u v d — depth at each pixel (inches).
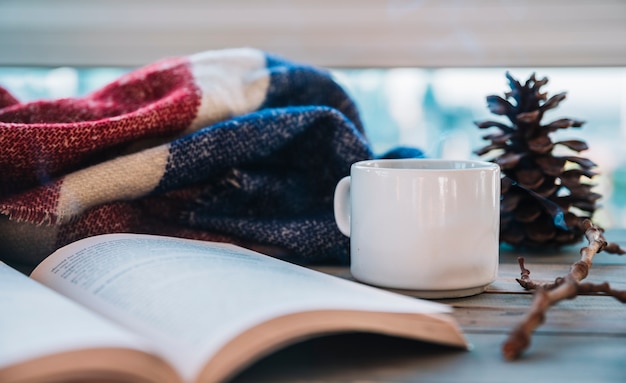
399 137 36.6
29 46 35.1
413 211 21.0
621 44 34.1
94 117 26.1
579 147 27.0
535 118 26.1
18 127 23.5
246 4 34.6
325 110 25.9
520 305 21.1
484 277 21.6
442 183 20.9
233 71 27.8
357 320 16.8
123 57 35.2
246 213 26.1
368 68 34.9
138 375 15.1
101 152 24.7
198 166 24.6
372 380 16.6
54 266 21.5
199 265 19.9
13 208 23.0
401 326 17.2
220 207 25.7
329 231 25.2
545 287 20.7
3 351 14.7
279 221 25.7
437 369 17.1
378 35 34.6
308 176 26.6
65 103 26.2
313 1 34.5
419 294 21.5
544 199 26.0
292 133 25.6
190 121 25.6
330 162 26.4
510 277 23.8
